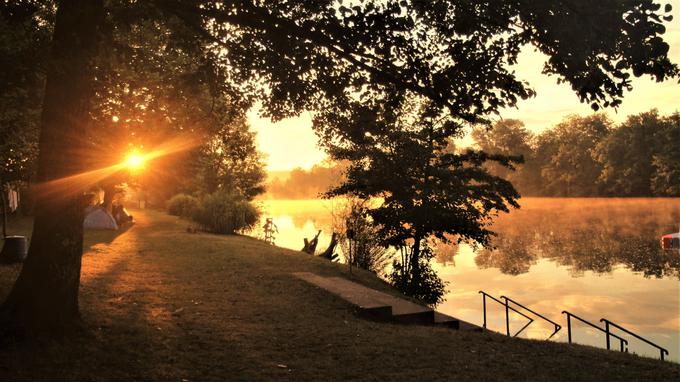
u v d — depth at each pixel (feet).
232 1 25.31
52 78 23.65
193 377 19.54
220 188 138.72
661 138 296.51
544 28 22.89
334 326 28.25
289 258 59.47
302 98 31.89
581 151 375.04
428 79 26.66
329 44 25.67
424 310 33.99
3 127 35.19
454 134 61.52
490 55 26.22
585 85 22.16
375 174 56.59
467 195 59.72
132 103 44.93
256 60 30.19
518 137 433.07
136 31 35.35
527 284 70.95
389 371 20.54
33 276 23.22
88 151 24.48
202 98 41.04
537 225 180.75
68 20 22.91
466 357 22.57
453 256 102.37
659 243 116.06
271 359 21.97
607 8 20.15
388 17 24.80
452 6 25.89
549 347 25.00
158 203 223.71
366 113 32.19
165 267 47.73
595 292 64.95
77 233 24.38
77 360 20.56
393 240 59.77
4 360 19.69
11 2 22.24
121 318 27.55
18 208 106.73
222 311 30.99
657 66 20.47
